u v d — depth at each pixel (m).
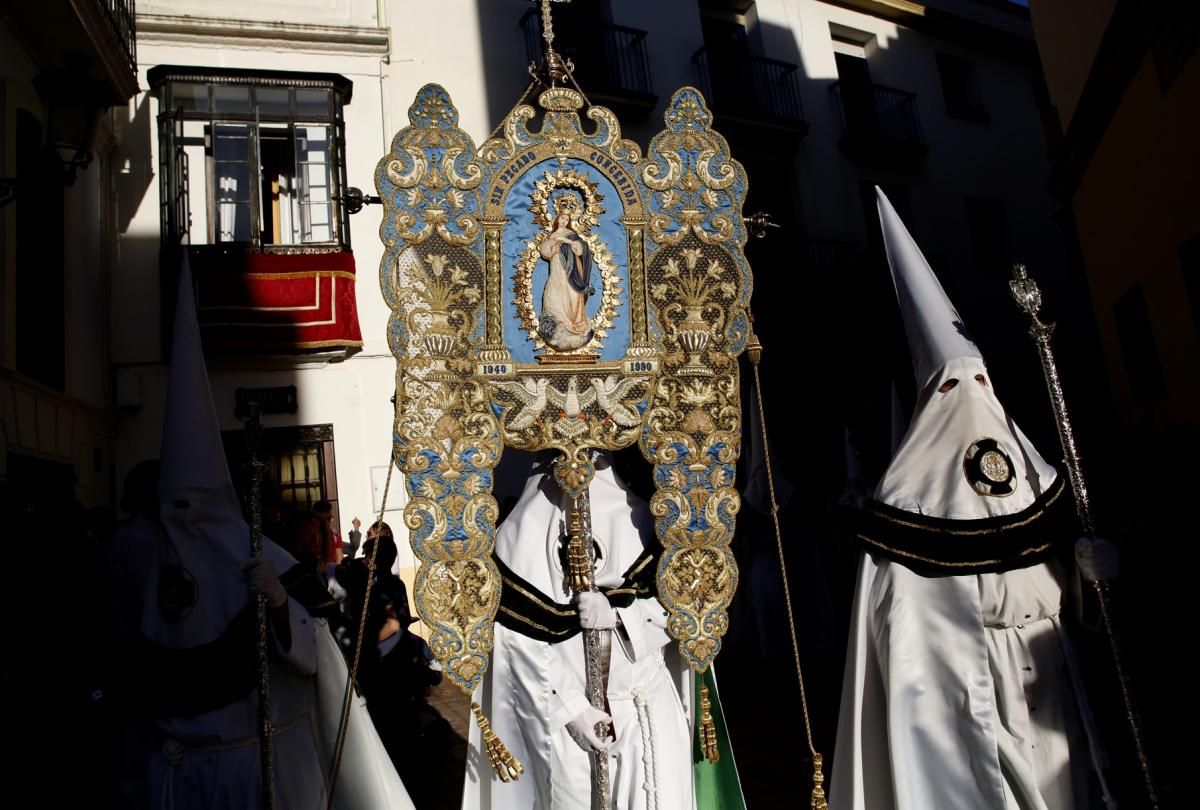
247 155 10.32
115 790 3.04
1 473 6.57
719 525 3.27
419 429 3.06
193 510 2.99
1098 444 6.09
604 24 12.88
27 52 7.54
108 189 9.91
